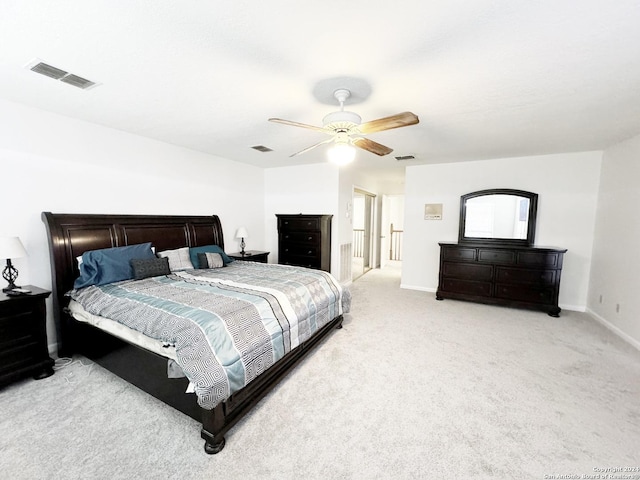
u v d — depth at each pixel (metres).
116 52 1.69
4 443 1.66
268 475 1.48
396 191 7.84
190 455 1.60
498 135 3.22
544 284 3.86
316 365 2.54
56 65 1.84
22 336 2.24
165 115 2.72
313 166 5.03
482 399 2.08
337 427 1.81
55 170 2.76
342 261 5.18
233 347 1.79
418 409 1.98
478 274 4.24
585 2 1.25
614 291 3.38
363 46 1.60
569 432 1.77
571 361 2.62
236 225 4.88
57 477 1.46
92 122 2.97
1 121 2.43
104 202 3.13
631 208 3.15
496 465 1.54
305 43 1.58
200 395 1.53
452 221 4.87
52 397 2.08
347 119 2.04
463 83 2.02
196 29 1.48
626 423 1.84
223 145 3.82
